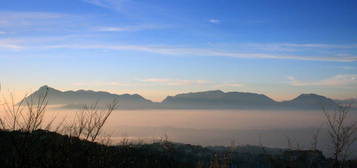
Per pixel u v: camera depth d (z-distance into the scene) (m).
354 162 11.23
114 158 12.16
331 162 11.56
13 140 9.67
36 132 10.41
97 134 10.88
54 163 10.09
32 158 9.87
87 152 10.98
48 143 10.38
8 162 9.55
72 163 10.43
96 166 10.89
